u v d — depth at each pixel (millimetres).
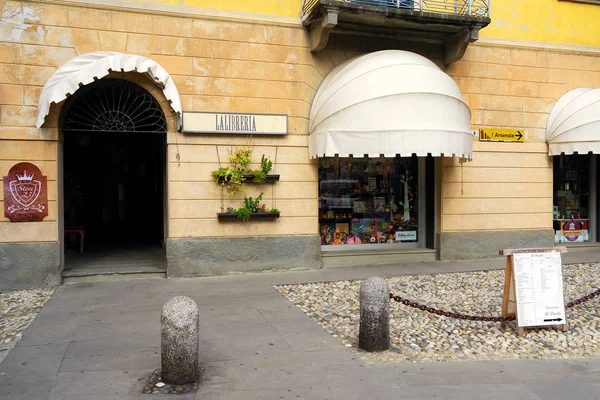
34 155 9344
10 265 9203
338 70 10758
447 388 4910
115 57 9086
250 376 5117
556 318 6668
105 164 16078
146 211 16391
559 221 14273
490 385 5008
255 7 10555
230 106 10406
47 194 9414
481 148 12211
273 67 10672
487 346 6270
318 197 11938
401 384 4988
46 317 7336
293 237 10797
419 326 7004
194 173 10211
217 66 10312
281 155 10742
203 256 10242
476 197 12211
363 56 10656
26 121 9297
